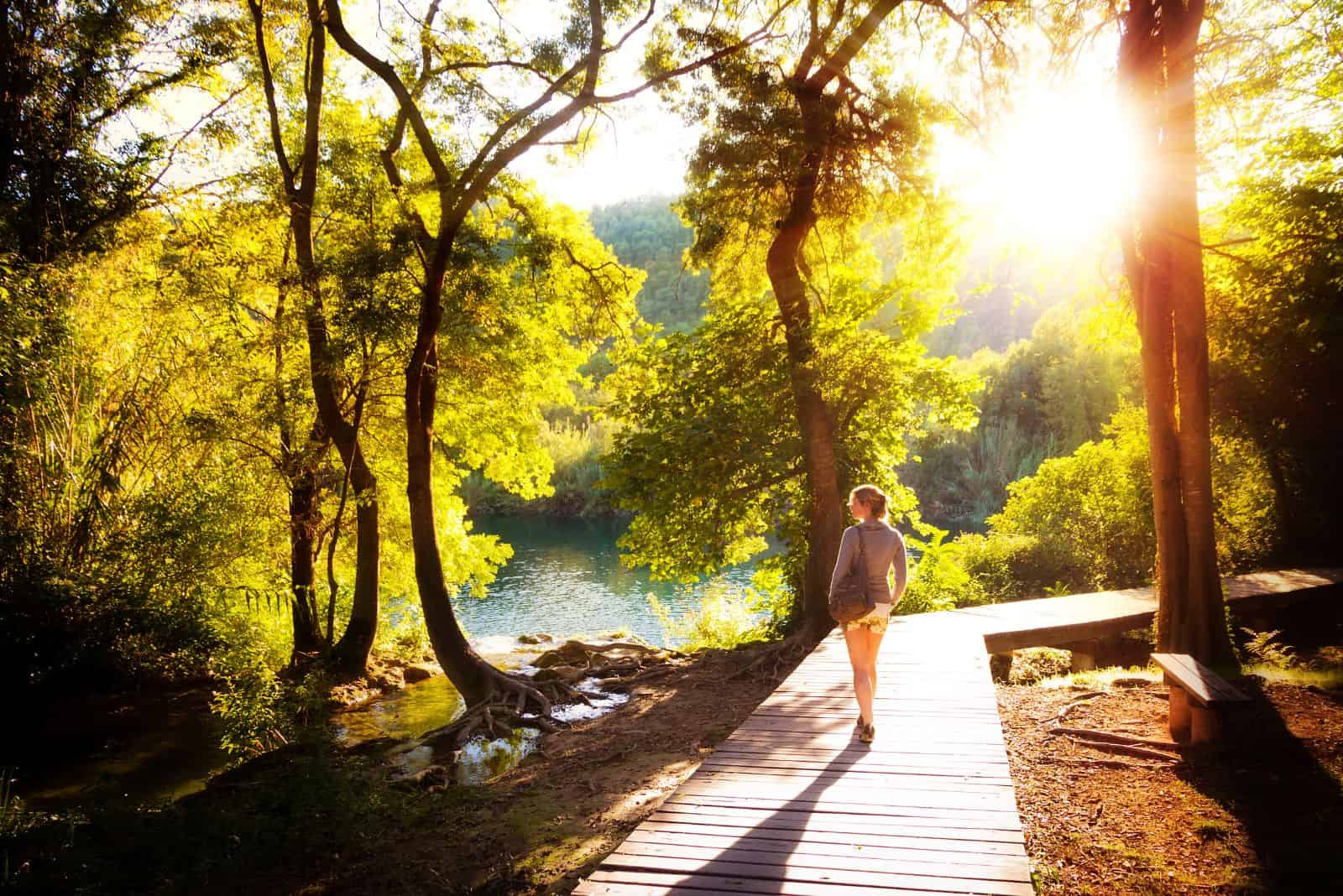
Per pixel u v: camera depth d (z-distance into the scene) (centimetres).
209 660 1360
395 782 878
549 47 1268
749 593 1889
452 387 1692
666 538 1616
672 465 1495
